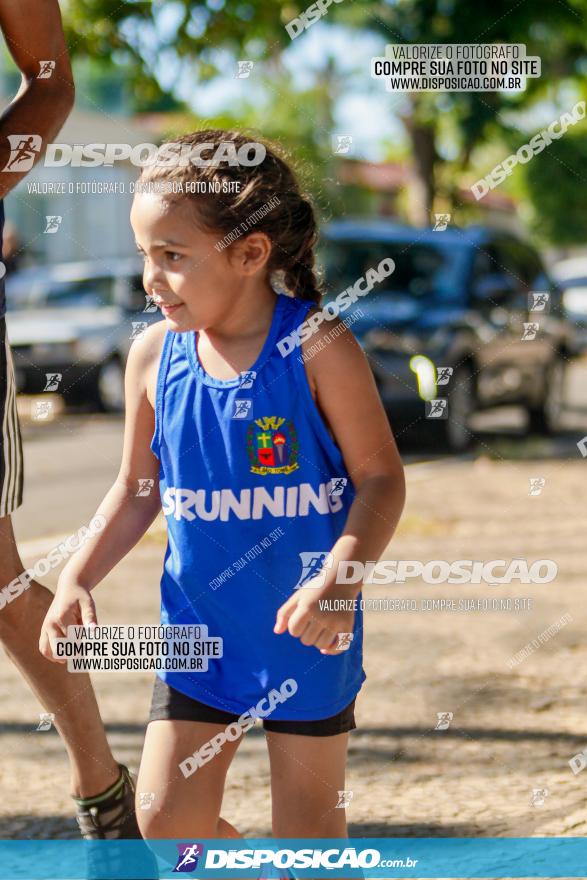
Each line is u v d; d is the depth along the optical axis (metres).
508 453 13.66
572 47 18.89
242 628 3.10
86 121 23.80
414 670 5.89
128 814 3.57
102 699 5.52
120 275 17.75
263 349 3.09
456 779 4.53
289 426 3.08
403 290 13.39
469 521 9.73
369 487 3.07
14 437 3.49
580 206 36.25
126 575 7.93
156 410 3.17
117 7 12.99
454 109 20.33
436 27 17.58
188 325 3.10
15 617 3.38
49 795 4.46
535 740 4.92
